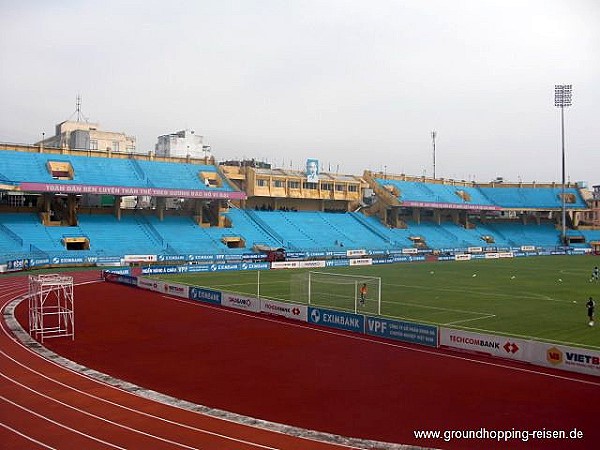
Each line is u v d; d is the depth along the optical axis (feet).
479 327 107.34
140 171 255.09
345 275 202.59
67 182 217.97
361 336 100.37
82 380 71.61
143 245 232.12
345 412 60.08
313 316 112.68
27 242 205.26
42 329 97.30
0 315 116.88
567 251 342.03
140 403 62.80
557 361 77.15
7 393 65.82
